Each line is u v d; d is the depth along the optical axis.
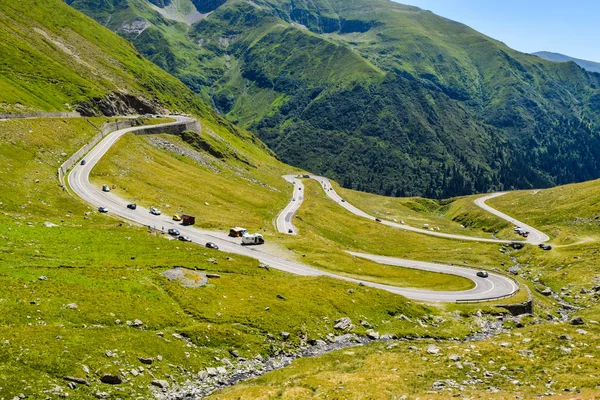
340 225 195.88
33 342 46.56
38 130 148.12
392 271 115.50
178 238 105.62
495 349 55.94
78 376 44.12
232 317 67.06
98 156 156.38
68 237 83.75
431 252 171.12
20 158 123.44
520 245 176.88
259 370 56.81
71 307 56.19
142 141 199.25
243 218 147.62
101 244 84.88
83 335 51.06
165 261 82.75
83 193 123.94
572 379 43.44
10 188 101.75
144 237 96.38
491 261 155.75
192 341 58.47
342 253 122.44
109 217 109.12
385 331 74.88
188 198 153.00
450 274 116.19
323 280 90.94
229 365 56.03
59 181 125.12
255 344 61.91
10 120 142.88
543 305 100.38
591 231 183.38
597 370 45.53
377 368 53.03
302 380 48.78
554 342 56.09
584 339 56.34
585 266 132.50
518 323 82.88
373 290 89.75
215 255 96.44
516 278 117.19
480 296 96.94
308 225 175.25
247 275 87.44
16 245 72.94
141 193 138.75
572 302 109.06
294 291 81.94
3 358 43.03
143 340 53.81
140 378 47.38
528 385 43.81
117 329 55.16
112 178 142.00
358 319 77.25
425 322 82.06
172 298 68.25
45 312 53.62
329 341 68.44
